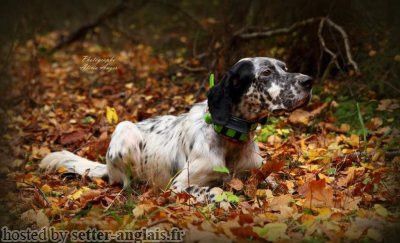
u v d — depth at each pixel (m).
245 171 6.30
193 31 12.76
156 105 9.90
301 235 4.85
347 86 9.13
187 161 6.16
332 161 6.91
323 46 9.32
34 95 11.04
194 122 6.26
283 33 10.07
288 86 5.86
